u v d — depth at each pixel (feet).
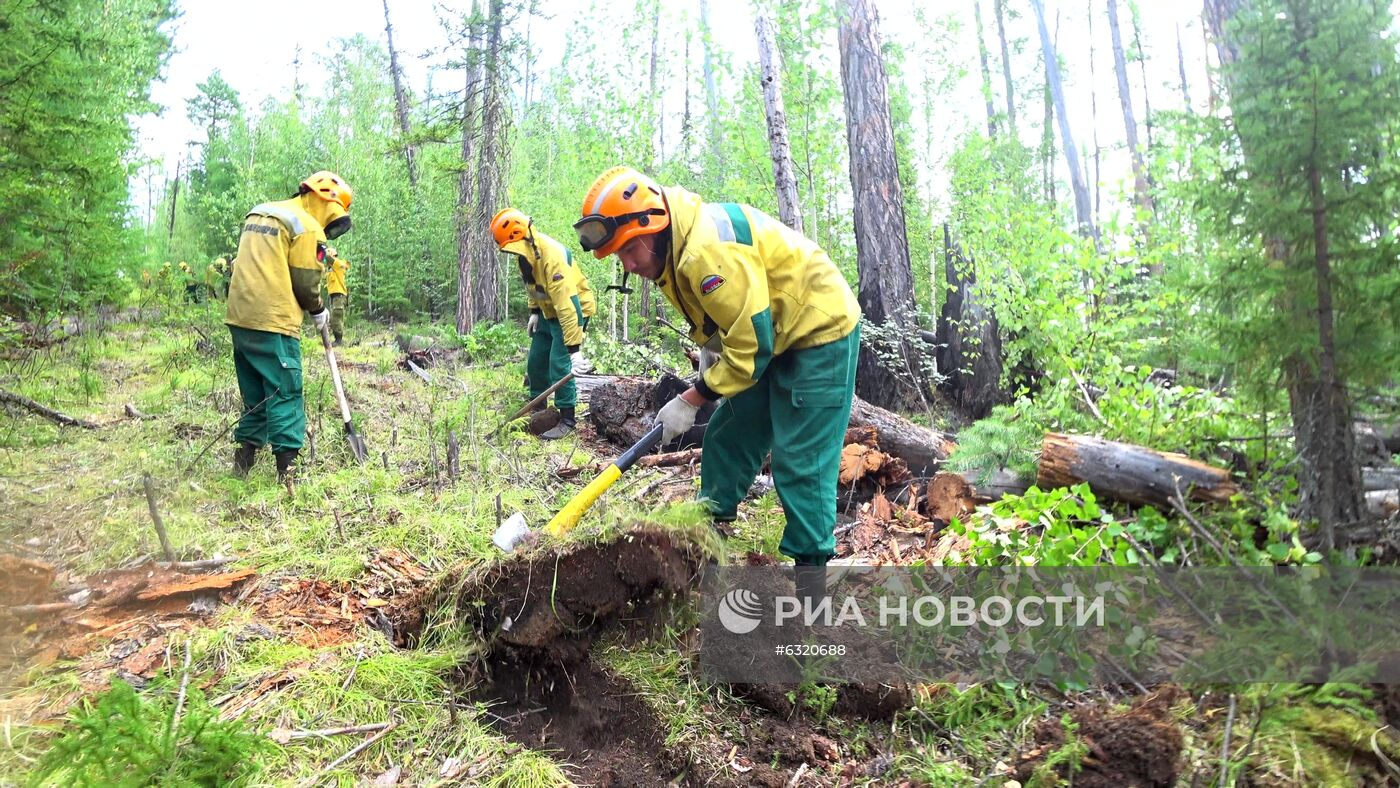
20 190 22.90
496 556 9.71
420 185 69.00
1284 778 6.93
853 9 30.09
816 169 37.70
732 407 11.21
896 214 29.86
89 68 25.50
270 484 14.89
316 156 69.97
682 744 8.23
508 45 42.63
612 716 8.93
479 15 41.19
